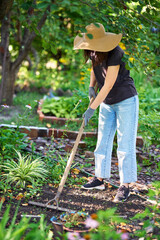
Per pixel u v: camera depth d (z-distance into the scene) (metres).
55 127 5.58
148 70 2.76
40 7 1.90
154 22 2.51
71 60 12.24
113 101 3.04
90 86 3.33
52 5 1.89
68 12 2.03
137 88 5.72
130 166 3.08
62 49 10.59
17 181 3.32
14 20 8.46
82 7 2.05
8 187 3.03
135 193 3.31
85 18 2.08
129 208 2.94
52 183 3.43
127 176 3.08
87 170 3.93
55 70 12.60
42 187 3.27
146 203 3.07
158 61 2.63
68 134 4.98
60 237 2.27
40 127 5.04
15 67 7.33
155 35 2.49
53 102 6.69
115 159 4.42
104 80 2.99
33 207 2.78
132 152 3.07
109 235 1.80
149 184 3.62
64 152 4.40
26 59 12.67
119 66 2.87
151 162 4.33
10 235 1.77
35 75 11.72
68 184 3.43
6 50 6.98
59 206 2.88
